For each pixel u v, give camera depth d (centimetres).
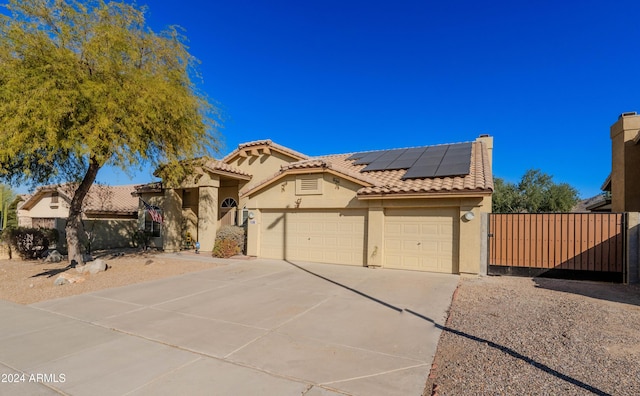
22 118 965
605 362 473
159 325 660
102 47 1106
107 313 745
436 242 1220
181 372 460
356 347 543
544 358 487
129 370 468
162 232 2028
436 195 1162
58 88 1024
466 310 743
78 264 1303
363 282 1047
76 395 406
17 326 662
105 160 1148
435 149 1722
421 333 604
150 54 1277
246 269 1296
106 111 1084
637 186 1431
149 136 1270
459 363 479
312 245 1460
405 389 412
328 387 418
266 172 1962
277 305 798
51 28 1120
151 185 2073
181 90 1302
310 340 575
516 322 655
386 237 1296
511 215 1175
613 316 691
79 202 1326
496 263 1178
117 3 1179
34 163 1318
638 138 1388
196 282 1072
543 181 3269
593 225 1092
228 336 597
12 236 1708
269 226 1582
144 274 1207
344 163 1789
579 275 1095
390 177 1427
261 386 421
